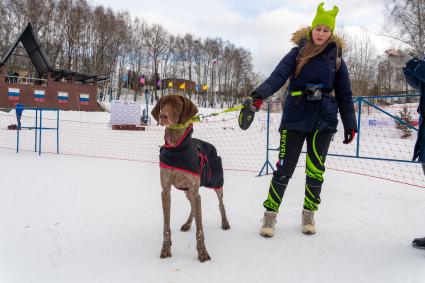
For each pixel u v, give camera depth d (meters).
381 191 4.94
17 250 2.90
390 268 2.52
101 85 54.62
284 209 4.09
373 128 12.85
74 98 29.27
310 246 2.94
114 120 18.66
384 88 30.89
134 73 57.78
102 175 6.45
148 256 2.79
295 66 3.20
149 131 17.95
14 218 3.76
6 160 8.11
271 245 2.97
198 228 2.72
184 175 2.72
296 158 3.28
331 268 2.53
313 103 3.10
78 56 52.22
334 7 3.09
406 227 3.41
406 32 21.27
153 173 6.77
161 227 3.50
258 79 68.06
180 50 62.84
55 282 2.37
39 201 4.48
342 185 5.32
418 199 4.50
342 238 3.12
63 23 50.09
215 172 3.25
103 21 52.62
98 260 2.72
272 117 16.27
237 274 2.46
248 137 13.57
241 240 3.10
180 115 2.69
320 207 4.15
